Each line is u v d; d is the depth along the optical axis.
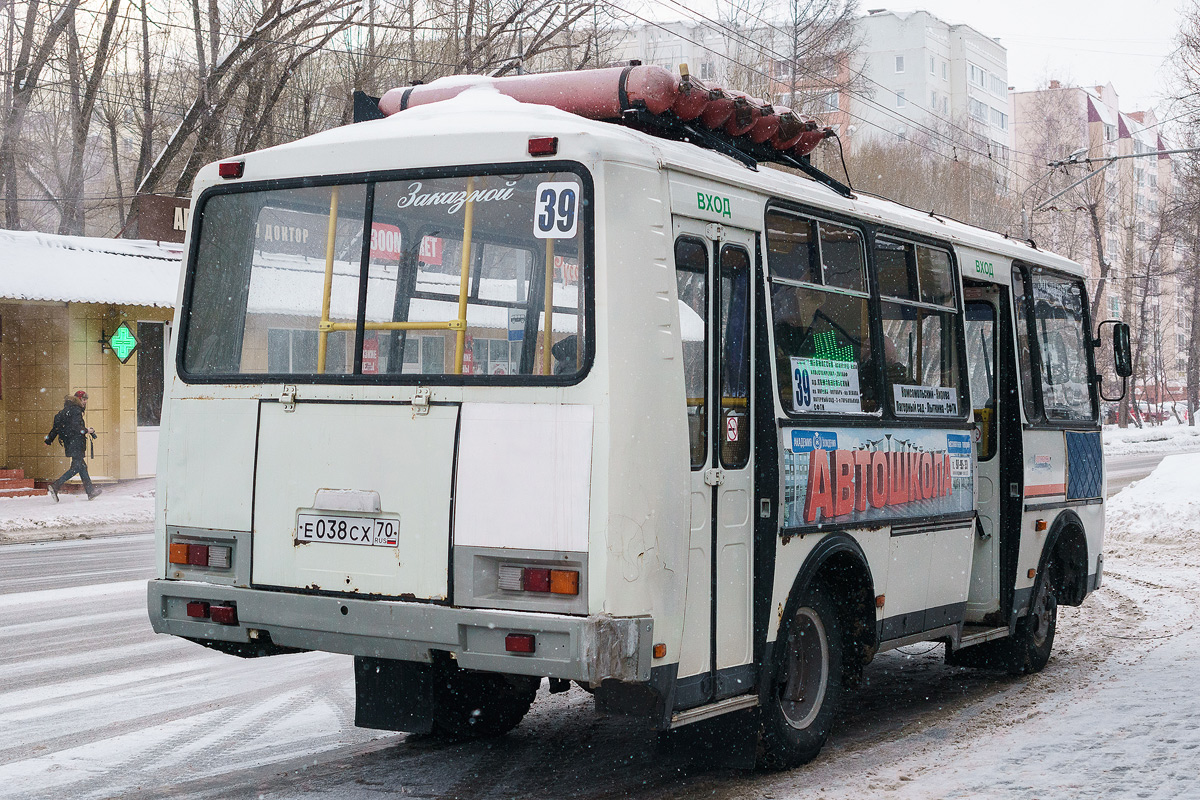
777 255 6.18
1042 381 9.48
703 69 46.44
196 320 5.92
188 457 5.77
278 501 5.50
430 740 6.87
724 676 5.64
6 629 10.35
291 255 5.72
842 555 6.54
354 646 5.26
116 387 24.28
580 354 5.01
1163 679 8.59
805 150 7.20
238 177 5.91
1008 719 7.51
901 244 7.51
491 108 5.71
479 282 5.26
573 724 7.29
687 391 5.43
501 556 4.99
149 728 7.06
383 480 5.26
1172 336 102.38
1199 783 5.72
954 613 7.93
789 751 6.20
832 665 6.65
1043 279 9.75
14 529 19.28
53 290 21.97
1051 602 9.55
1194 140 39.00
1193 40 36.28
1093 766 6.09
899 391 7.29
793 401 6.20
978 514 8.80
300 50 30.14
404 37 30.28
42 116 34.41
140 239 25.91
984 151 74.81
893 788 5.82
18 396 24.28
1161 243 70.81
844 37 48.00
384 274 5.47
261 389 5.61
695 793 5.86
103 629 10.38
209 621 5.63
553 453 4.95
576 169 5.10
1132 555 16.52
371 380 5.36
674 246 5.34
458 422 5.13
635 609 4.91
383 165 5.52
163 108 33.28
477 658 4.98
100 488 23.56
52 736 6.85
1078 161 34.16
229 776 6.11
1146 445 51.66
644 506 4.96
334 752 6.59
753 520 5.88
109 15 30.48
